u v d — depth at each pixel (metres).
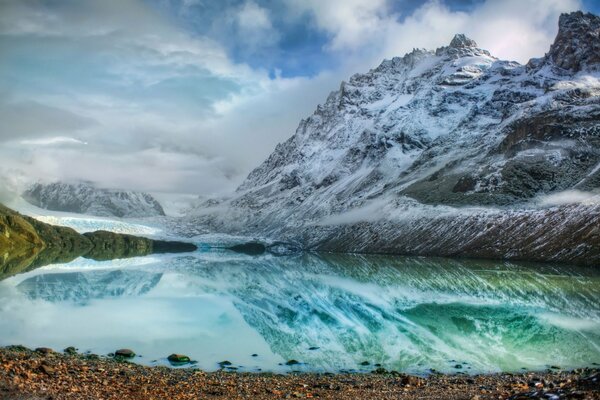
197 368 54.69
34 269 174.00
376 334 76.31
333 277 168.50
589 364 57.19
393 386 44.78
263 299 114.25
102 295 113.69
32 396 33.12
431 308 100.50
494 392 39.31
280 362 58.69
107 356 58.19
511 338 72.38
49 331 72.50
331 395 40.69
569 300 108.81
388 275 172.50
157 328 77.88
